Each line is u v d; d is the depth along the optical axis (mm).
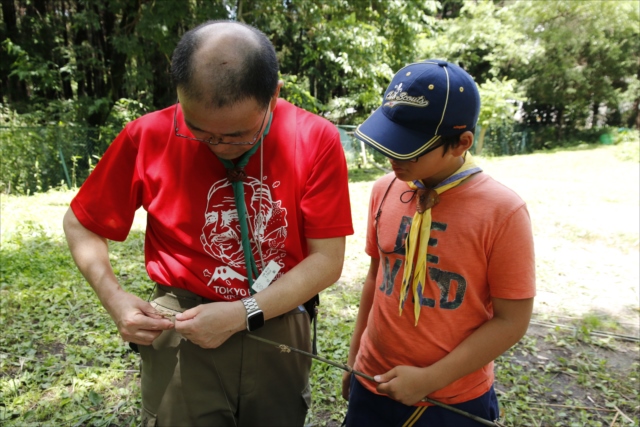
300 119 1649
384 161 15922
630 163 16375
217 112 1331
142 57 12406
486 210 1565
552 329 4340
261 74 1358
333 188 1608
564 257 6344
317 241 1614
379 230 1844
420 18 15203
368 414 1838
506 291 1567
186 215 1590
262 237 1598
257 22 12891
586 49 22469
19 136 9898
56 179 10430
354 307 4594
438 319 1645
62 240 6227
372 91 14273
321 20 12750
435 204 1640
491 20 21656
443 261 1621
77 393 3082
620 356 3922
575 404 3242
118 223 1691
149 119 1648
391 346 1744
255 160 1580
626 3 21266
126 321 1519
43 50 13547
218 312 1466
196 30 1383
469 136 1547
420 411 1702
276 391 1754
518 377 3531
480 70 24141
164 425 1715
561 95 23156
